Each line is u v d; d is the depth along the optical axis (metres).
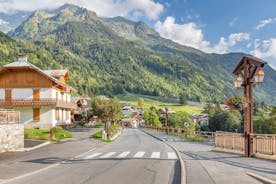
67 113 68.38
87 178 12.59
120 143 35.97
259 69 18.11
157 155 21.64
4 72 56.41
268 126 76.50
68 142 34.94
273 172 12.64
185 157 19.62
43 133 41.03
